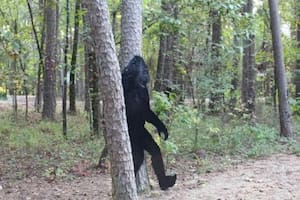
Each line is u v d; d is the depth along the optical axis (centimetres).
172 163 905
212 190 710
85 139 1242
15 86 1588
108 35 440
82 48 1623
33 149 1117
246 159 970
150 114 546
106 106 447
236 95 1280
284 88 1232
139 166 558
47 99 1669
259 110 1677
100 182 793
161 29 1044
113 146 449
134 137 548
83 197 701
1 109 2103
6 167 918
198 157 955
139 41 662
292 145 1120
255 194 684
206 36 1097
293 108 1581
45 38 1714
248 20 1092
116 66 445
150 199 659
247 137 1143
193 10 1053
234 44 1206
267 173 830
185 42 1113
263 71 2017
